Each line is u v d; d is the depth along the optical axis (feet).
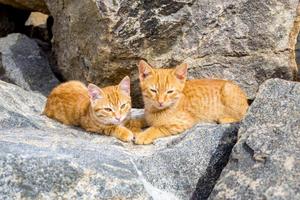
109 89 4.99
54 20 6.24
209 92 5.13
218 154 4.34
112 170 3.99
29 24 7.61
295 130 4.02
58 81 6.40
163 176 4.23
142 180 4.08
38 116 5.16
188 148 4.36
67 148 4.16
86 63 5.75
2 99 5.06
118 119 4.90
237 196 3.82
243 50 5.66
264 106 4.26
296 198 3.67
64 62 6.14
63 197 3.88
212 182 4.26
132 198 3.92
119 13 5.31
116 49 5.41
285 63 5.68
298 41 6.42
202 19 5.57
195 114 5.11
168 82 4.98
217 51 5.65
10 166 3.92
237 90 5.09
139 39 5.41
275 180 3.79
